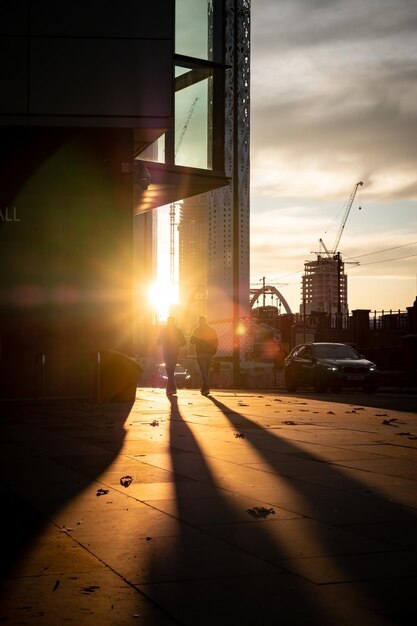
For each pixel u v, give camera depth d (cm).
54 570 451
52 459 912
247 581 423
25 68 1748
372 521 573
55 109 1752
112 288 1839
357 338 5597
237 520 580
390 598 390
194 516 595
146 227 4853
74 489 718
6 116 1741
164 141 2103
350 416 1502
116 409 1656
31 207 1795
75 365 1828
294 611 372
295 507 625
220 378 4881
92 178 1816
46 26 1758
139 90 1777
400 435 1149
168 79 1784
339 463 864
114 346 1847
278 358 5550
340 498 662
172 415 1514
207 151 2166
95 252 1827
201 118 2153
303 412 1605
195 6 2153
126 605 386
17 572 448
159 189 2259
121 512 613
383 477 770
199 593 403
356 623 356
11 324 1791
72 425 1321
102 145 1806
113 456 931
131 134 1809
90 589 413
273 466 845
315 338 5575
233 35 3850
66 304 1817
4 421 1400
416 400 2112
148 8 1788
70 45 1761
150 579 430
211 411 1617
